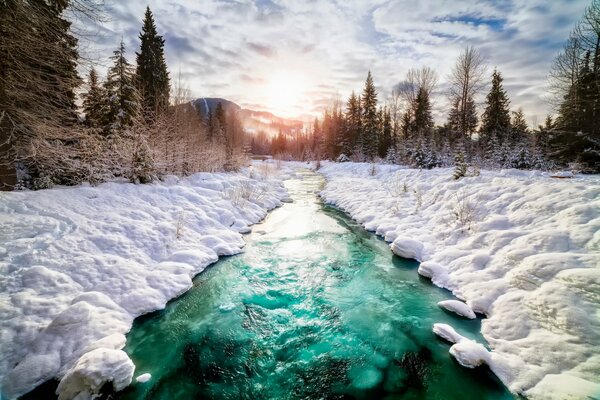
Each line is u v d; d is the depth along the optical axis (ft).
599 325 12.70
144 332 16.58
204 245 27.99
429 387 13.08
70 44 24.59
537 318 14.56
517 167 60.95
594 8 53.16
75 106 32.32
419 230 29.45
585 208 19.19
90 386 11.52
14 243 18.03
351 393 12.96
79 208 25.38
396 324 17.61
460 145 71.00
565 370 11.85
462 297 19.07
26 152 27.86
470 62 77.87
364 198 47.73
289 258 27.71
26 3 21.65
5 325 13.52
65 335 13.83
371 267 25.50
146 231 25.71
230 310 19.26
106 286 18.25
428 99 113.19
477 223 24.99
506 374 12.59
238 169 79.92
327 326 17.67
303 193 65.41
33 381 11.99
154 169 41.22
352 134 141.08
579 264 15.39
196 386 13.25
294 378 13.83
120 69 45.21
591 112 57.00
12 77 23.57
